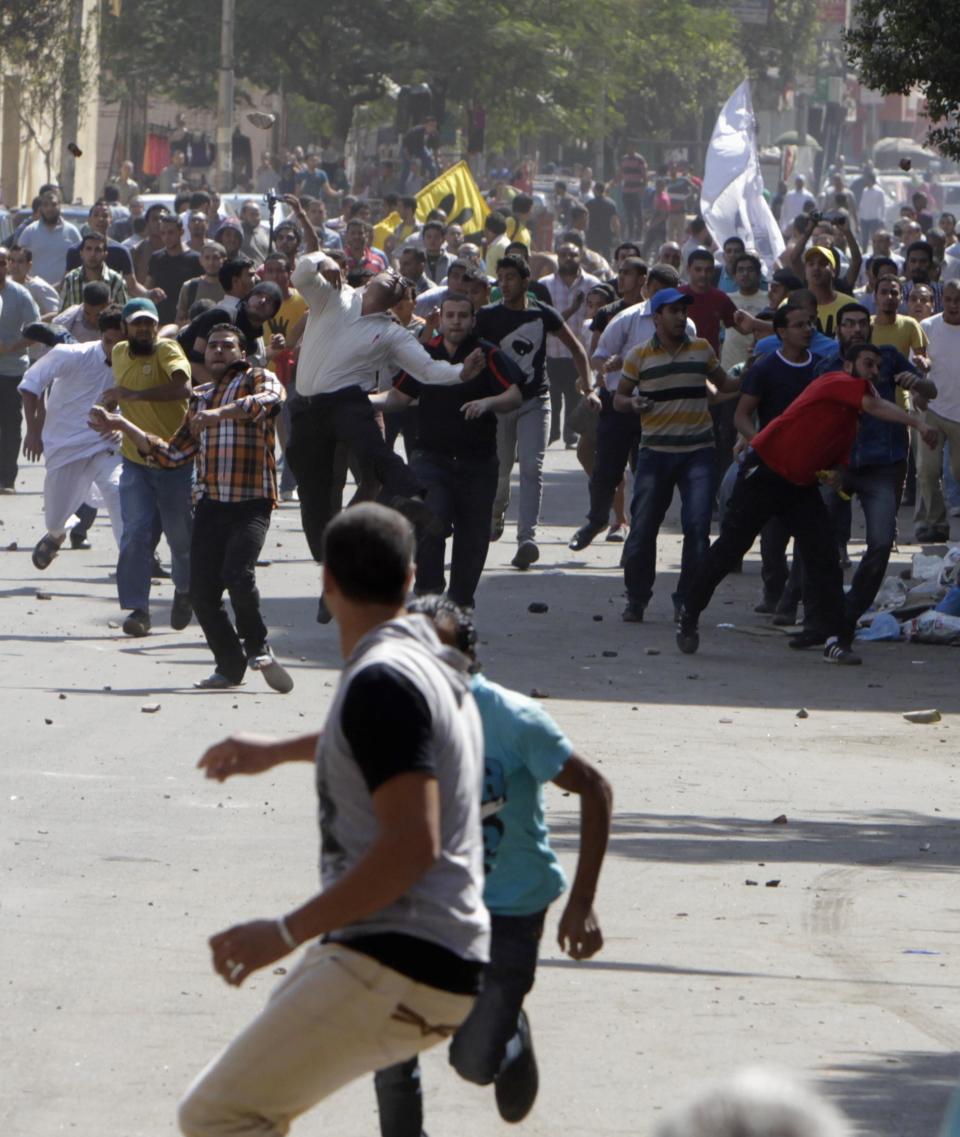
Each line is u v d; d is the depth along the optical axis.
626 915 15.95
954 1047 12.98
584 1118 11.56
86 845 17.45
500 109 133.75
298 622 29.69
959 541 39.81
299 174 109.25
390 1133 10.43
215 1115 8.56
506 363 27.67
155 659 26.52
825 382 27.55
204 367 28.94
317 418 27.47
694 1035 13.06
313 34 127.31
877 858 18.11
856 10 35.16
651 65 150.62
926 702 26.14
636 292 37.56
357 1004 8.52
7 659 26.05
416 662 8.62
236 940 8.41
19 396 41.88
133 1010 13.22
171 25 125.06
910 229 65.25
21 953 14.33
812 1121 4.81
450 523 27.59
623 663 27.72
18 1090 11.77
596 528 36.31
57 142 115.50
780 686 26.83
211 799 19.41
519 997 10.57
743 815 19.61
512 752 10.46
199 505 24.41
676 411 29.89
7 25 96.25
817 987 14.20
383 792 8.39
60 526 31.91
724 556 28.30
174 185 108.94
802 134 170.75
